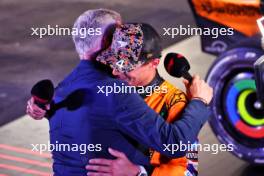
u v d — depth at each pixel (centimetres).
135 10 2366
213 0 1300
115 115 688
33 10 2419
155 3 2406
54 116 727
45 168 1315
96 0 2505
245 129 1209
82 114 699
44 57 1950
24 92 1703
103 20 712
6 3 2506
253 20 1274
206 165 1284
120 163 702
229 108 1217
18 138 1448
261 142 1202
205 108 699
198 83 713
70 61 1917
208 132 1408
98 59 713
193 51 1866
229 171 1256
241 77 1187
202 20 1348
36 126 1502
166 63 729
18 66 1888
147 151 715
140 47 700
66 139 718
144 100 728
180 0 2416
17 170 1307
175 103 718
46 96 712
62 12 2384
